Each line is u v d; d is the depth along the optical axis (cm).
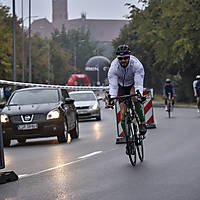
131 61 2638
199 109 7081
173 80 14362
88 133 5009
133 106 2897
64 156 3142
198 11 11712
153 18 13000
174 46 11519
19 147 3959
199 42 11619
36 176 2388
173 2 12019
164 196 1827
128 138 2539
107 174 2342
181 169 2394
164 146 3406
